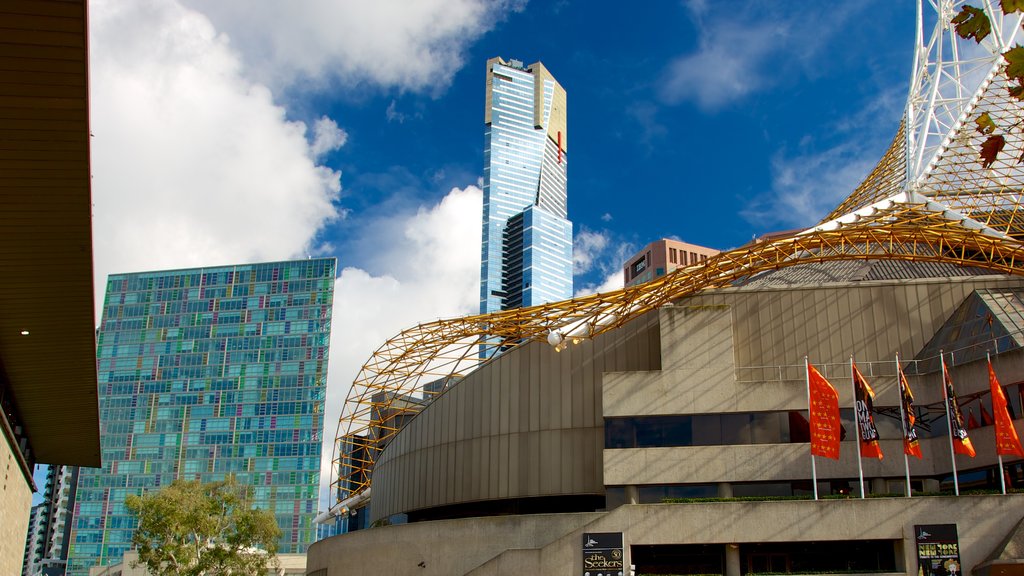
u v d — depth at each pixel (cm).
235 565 8044
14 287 3762
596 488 6397
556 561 5425
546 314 6988
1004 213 8162
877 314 6353
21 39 2334
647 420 6138
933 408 5803
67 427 5859
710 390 6081
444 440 7325
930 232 6506
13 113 2608
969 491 5544
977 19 997
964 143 8994
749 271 6525
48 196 3056
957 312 6272
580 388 6681
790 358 6322
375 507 8512
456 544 6203
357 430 9244
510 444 6819
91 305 4012
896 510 5131
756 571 5362
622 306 6550
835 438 5400
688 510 5384
